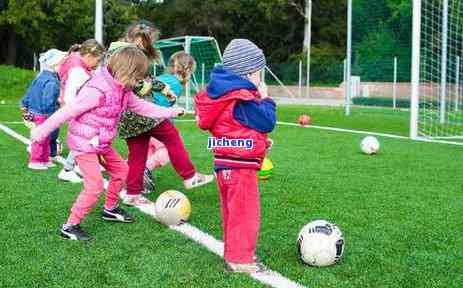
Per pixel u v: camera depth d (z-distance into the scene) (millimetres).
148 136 5449
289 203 5504
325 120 16344
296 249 4094
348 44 18625
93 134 4324
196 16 53469
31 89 7406
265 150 3641
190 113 17656
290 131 12578
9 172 7039
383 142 10727
